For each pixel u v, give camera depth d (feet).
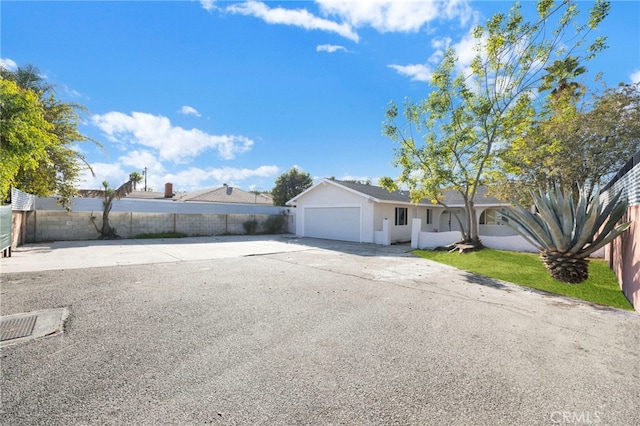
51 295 16.83
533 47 31.14
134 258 30.94
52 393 7.80
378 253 38.14
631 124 30.66
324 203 59.11
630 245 17.81
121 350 10.39
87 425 6.62
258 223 71.36
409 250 41.06
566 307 16.24
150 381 8.47
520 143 33.58
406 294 18.65
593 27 28.73
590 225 19.34
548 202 23.45
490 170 37.35
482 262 29.37
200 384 8.38
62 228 49.01
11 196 34.68
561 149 32.94
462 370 9.34
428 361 9.92
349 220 54.54
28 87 43.01
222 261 30.12
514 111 32.42
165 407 7.31
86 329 12.17
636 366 9.68
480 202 56.65
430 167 35.76
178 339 11.41
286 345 11.06
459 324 13.48
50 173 44.57
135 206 57.82
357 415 7.11
